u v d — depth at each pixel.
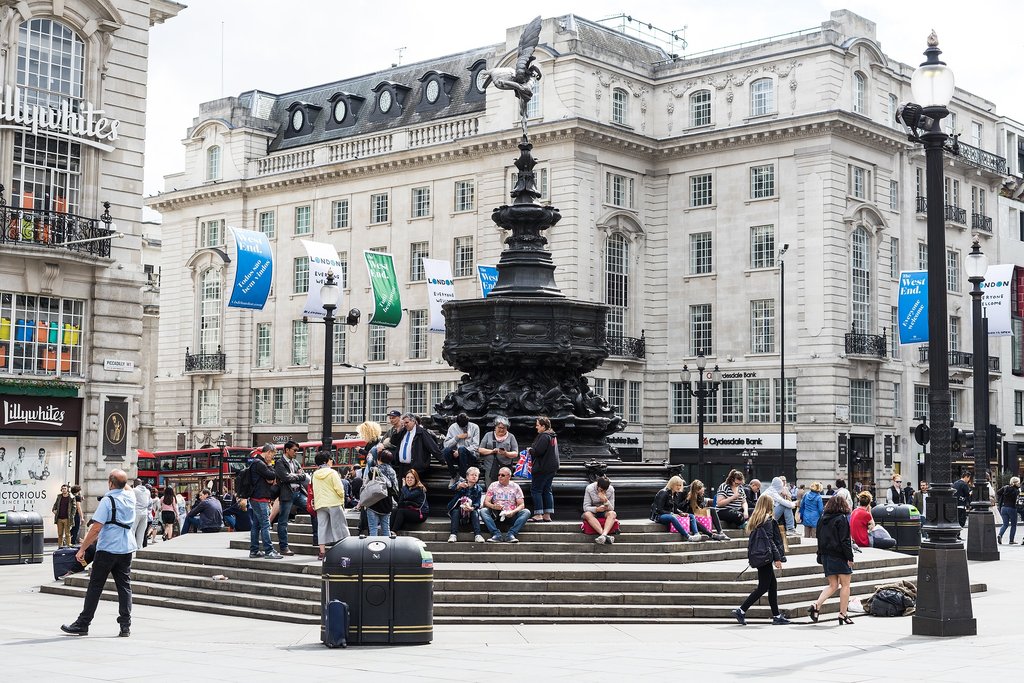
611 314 62.06
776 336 60.09
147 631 17.39
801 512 31.06
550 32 61.25
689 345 62.91
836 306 58.62
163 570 22.52
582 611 18.61
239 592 20.50
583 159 60.03
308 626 18.09
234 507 33.88
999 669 13.46
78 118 38.28
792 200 59.69
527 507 22.89
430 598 15.83
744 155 61.31
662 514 22.16
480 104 65.25
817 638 16.58
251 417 72.50
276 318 71.62
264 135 74.19
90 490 38.25
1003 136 74.56
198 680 12.59
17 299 37.16
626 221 62.62
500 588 19.14
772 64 60.56
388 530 20.52
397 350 66.56
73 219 38.12
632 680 12.63
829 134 58.53
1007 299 35.78
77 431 38.38
